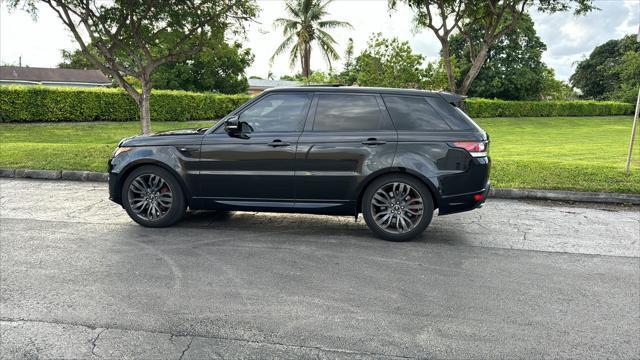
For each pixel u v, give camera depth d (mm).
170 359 2906
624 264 4840
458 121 5418
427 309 3666
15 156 10719
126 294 3854
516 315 3592
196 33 13086
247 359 2920
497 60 42906
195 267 4508
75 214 6598
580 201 8102
